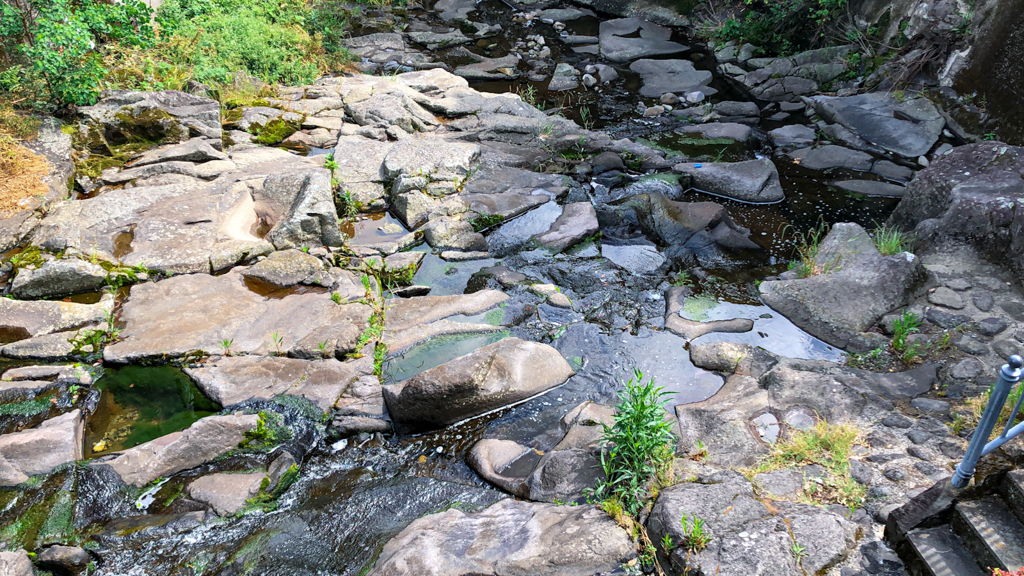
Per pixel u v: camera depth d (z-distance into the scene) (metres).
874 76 9.59
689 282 6.21
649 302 5.96
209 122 7.87
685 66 11.15
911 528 3.25
